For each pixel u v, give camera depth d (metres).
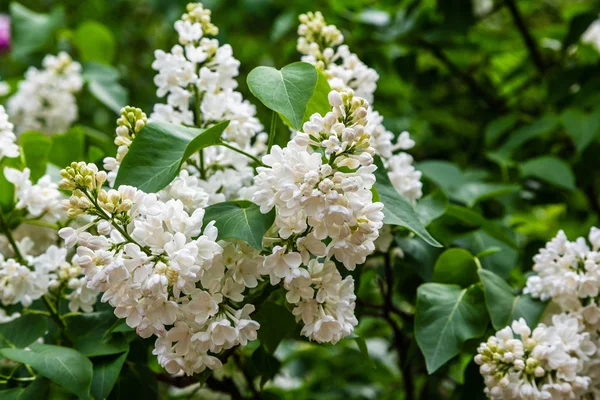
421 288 1.11
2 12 2.42
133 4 2.29
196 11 1.12
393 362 1.57
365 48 1.62
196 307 0.98
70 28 2.26
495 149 1.57
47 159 1.22
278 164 0.97
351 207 0.96
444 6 1.56
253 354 1.15
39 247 1.18
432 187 1.34
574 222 1.61
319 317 1.00
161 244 0.97
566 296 1.09
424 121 1.75
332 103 0.98
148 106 1.89
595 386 1.08
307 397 1.47
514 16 1.63
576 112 1.40
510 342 1.05
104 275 0.96
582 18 1.53
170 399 1.38
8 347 1.10
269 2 1.87
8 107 1.57
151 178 1.02
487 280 1.11
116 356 1.08
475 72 1.78
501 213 1.43
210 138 1.02
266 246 1.00
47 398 1.07
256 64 2.00
